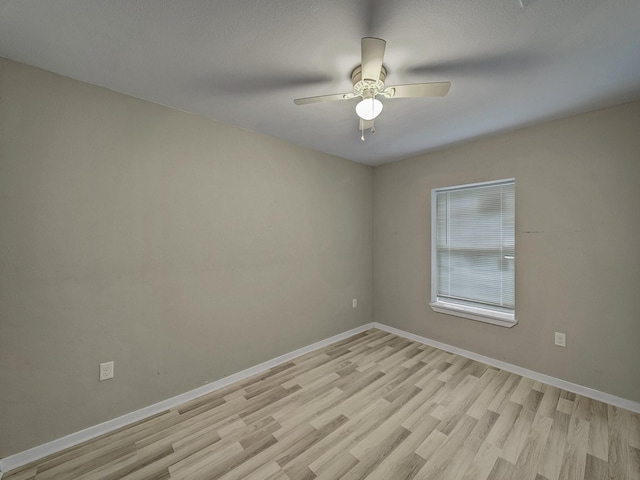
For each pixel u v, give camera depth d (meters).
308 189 2.98
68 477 1.44
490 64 1.53
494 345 2.66
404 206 3.42
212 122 2.25
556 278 2.28
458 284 3.05
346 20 1.22
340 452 1.61
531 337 2.42
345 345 3.18
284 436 1.74
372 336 3.46
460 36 1.31
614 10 1.15
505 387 2.28
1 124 1.46
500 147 2.59
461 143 2.83
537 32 1.29
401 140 2.74
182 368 2.11
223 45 1.38
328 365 2.69
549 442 1.67
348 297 3.45
